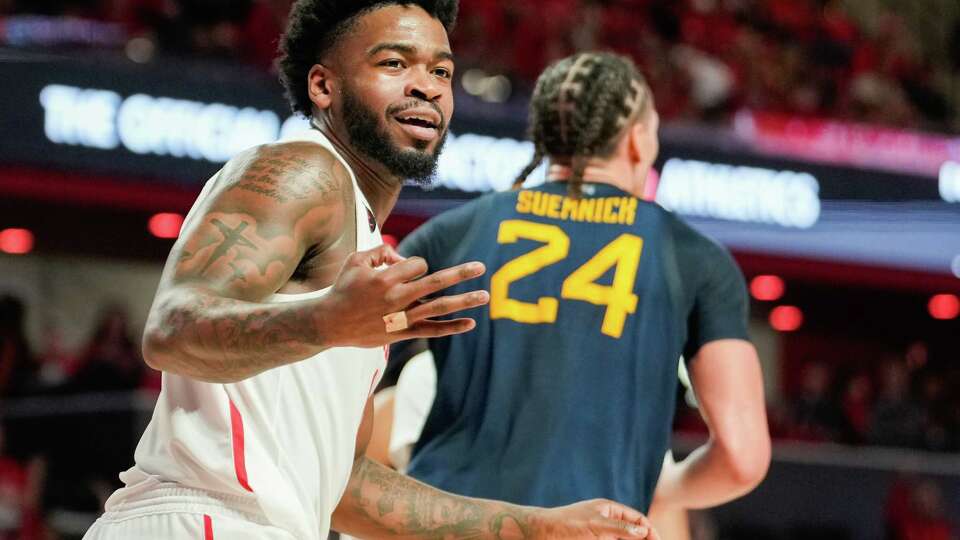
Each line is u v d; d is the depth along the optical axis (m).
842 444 16.25
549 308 4.38
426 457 4.37
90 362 12.68
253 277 2.92
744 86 18.98
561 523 3.70
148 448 3.32
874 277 17.50
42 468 9.80
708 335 4.36
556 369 4.30
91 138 12.84
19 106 12.57
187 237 2.96
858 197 17.27
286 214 3.02
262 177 3.06
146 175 13.09
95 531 3.33
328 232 3.13
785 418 16.47
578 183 4.54
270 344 2.72
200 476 3.21
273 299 3.09
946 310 20.31
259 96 13.57
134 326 16.06
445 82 3.47
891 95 20.11
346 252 3.19
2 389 12.02
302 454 3.29
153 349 2.82
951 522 11.66
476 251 4.54
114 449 9.92
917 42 23.39
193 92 13.28
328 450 3.36
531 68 16.89
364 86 3.38
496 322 4.41
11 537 9.54
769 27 20.61
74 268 15.73
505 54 16.52
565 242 4.46
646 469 4.27
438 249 4.61
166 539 3.18
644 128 4.68
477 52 15.95
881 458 11.49
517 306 4.41
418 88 3.38
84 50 12.96
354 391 3.39
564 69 4.66
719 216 16.39
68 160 12.73
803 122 17.09
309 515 3.31
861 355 20.64
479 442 4.33
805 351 20.59
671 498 4.49
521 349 4.36
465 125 14.66
